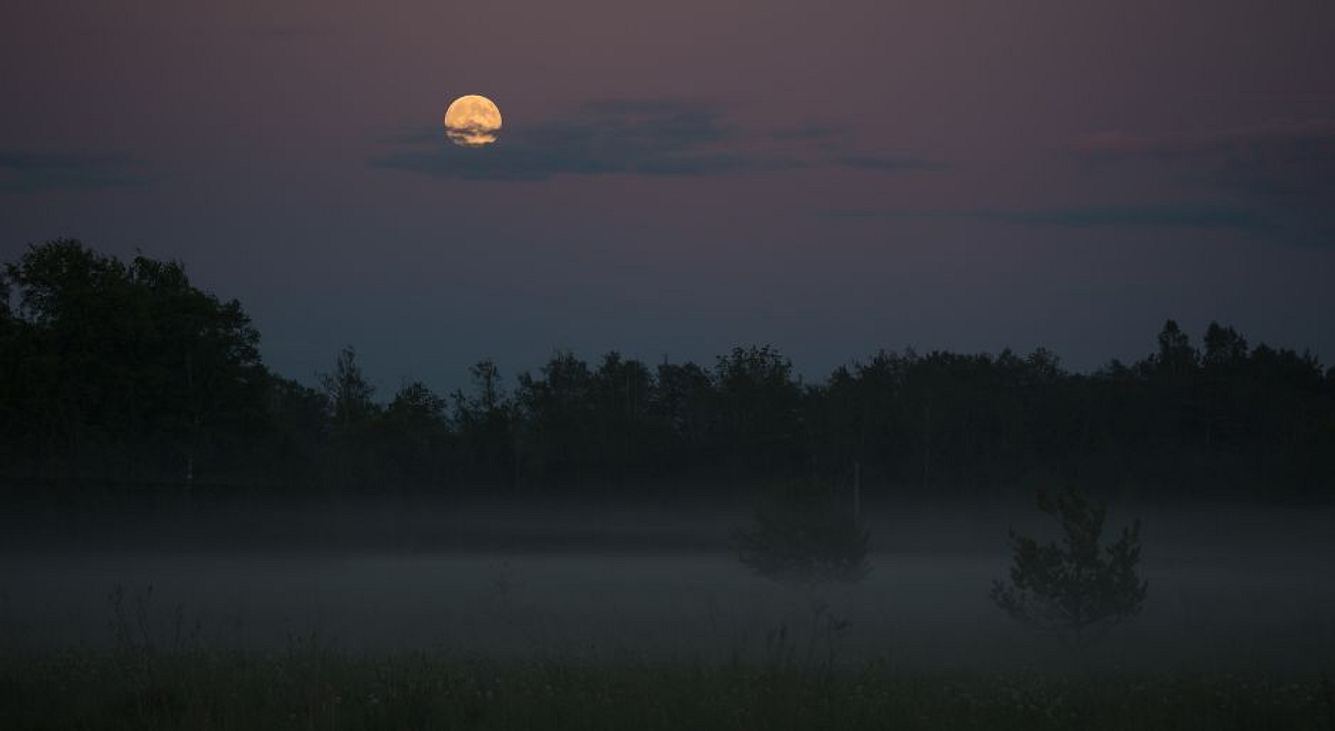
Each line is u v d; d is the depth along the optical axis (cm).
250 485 7531
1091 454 8825
